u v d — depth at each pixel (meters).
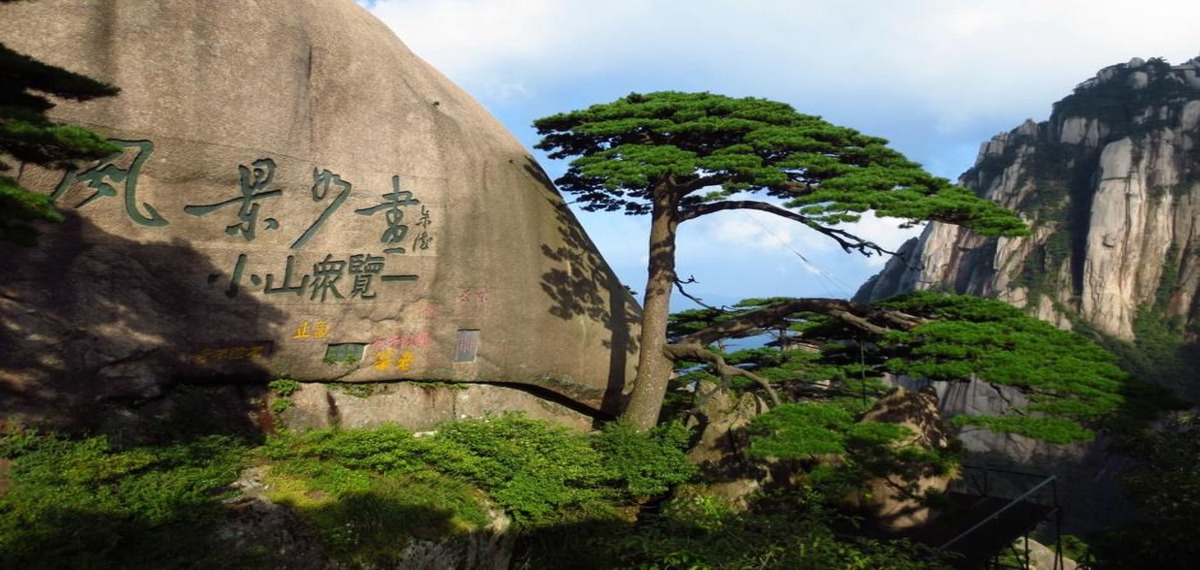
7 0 7.63
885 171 13.81
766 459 15.22
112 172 10.27
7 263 9.60
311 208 12.35
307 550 9.70
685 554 10.20
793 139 13.78
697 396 17.67
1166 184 80.69
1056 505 13.41
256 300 11.86
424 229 13.90
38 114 6.32
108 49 10.17
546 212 16.95
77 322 10.16
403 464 11.77
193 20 10.98
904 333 13.09
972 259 90.69
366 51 13.51
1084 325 76.50
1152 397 11.14
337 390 13.26
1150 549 12.76
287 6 12.34
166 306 10.95
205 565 8.62
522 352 15.80
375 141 13.26
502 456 12.80
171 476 9.75
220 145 11.18
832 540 10.63
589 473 13.84
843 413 12.55
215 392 11.75
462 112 15.57
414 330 14.02
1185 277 76.00
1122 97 94.75
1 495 8.77
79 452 9.48
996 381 11.27
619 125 14.54
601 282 18.30
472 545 11.48
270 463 11.18
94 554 8.09
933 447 15.61
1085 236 81.88
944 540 12.91
